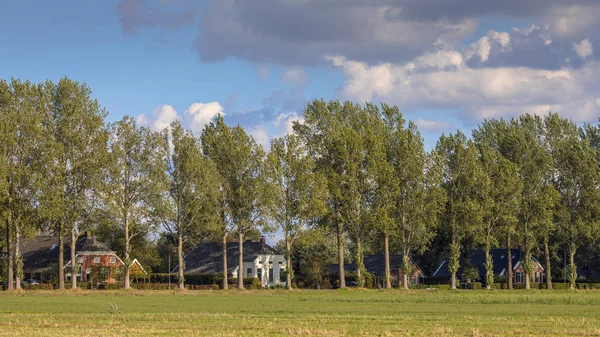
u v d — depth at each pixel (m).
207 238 103.81
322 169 95.25
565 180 106.50
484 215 100.81
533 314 55.03
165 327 43.41
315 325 44.91
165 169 92.06
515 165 102.44
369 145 95.44
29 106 86.12
